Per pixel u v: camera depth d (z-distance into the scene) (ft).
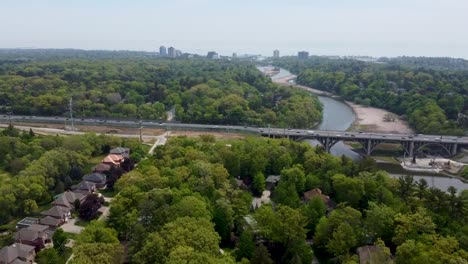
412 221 371.56
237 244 376.48
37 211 471.62
